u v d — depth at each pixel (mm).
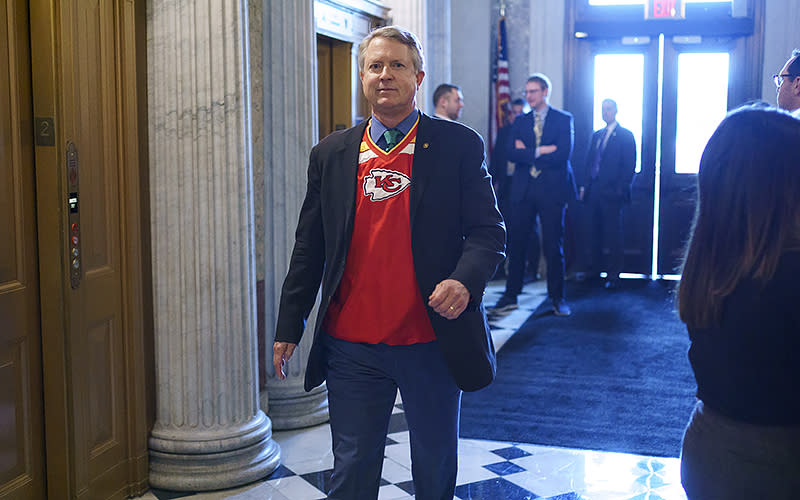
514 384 4965
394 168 2295
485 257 2168
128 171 3232
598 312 7219
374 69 2275
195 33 3281
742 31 8625
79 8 2922
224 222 3383
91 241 3037
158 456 3416
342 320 2336
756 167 1420
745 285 1392
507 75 9227
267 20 4078
